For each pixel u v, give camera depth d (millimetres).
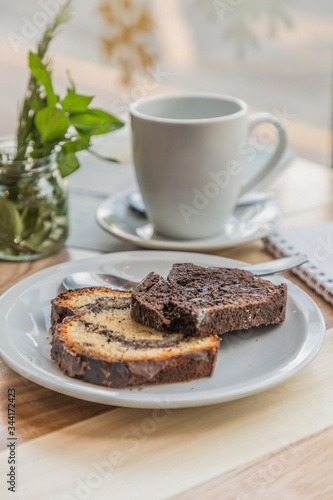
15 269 599
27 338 490
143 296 497
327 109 1626
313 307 507
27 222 603
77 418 446
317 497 401
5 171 587
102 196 719
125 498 400
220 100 645
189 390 449
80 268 561
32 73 595
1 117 1592
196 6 2053
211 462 419
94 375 447
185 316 477
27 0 2057
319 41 1995
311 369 485
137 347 462
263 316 494
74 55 1845
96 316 497
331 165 1268
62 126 577
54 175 614
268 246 627
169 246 604
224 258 573
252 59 2008
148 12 1350
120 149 811
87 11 1955
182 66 1942
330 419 447
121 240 623
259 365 469
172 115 657
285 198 722
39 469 414
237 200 679
